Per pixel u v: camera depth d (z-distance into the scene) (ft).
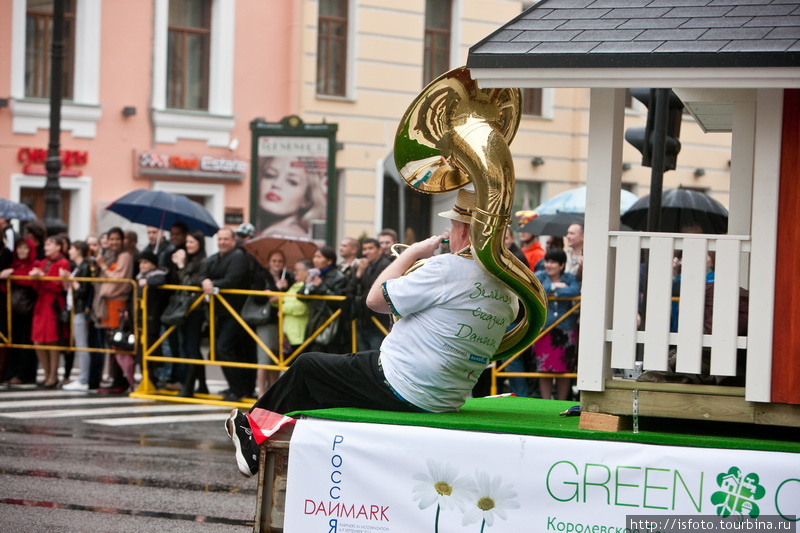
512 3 119.14
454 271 24.50
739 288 23.67
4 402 58.03
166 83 102.89
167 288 59.62
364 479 23.07
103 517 32.78
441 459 22.68
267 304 56.75
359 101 110.01
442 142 24.76
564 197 69.77
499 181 23.88
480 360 25.07
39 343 63.98
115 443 45.93
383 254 55.06
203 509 34.14
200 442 46.75
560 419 24.88
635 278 23.30
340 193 109.19
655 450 21.85
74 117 96.94
